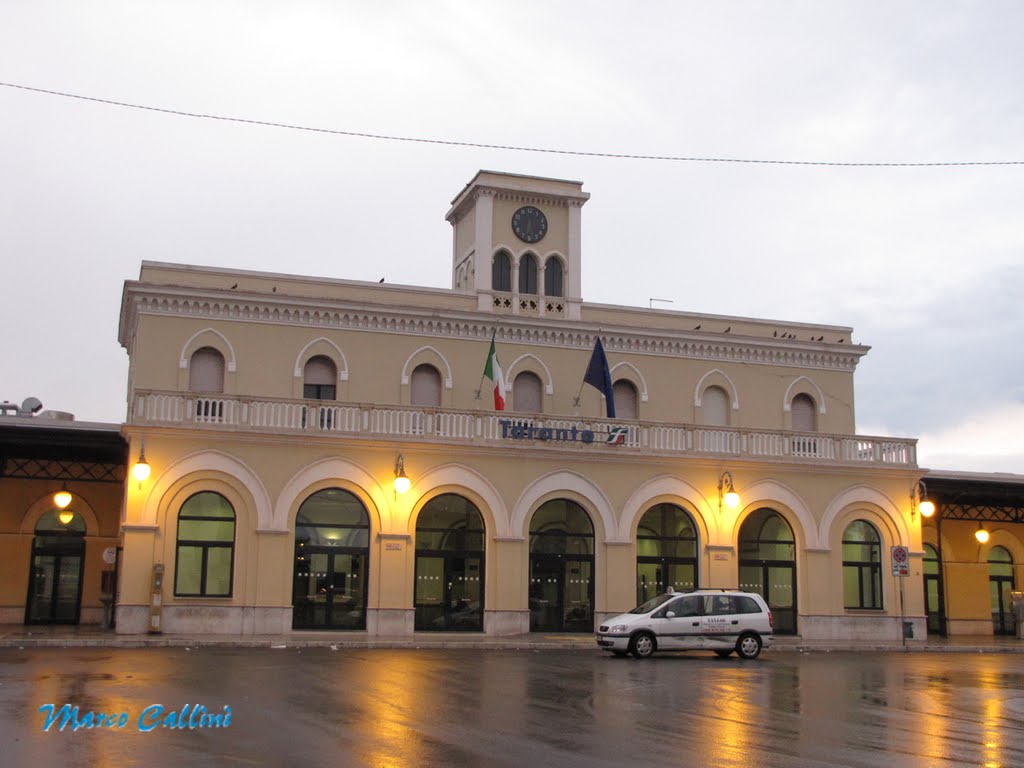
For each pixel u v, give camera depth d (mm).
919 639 36312
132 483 29922
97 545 35406
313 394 36312
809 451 36688
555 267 41062
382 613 31406
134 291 34594
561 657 26312
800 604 35594
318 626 31156
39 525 35188
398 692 17797
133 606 29500
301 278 36719
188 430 30344
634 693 18812
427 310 37406
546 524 33812
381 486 32031
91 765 11328
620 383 39969
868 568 36688
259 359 35656
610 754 12695
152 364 34562
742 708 17234
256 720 14391
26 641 26281
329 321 36656
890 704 18391
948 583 41812
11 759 11531
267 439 31141
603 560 33844
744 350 41281
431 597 32281
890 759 12938
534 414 33906
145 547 29766
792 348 41750
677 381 40406
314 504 31672
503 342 38562
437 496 32750
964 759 13117
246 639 28547
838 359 42500
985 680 23359
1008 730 15758
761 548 35781
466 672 21641
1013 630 42594
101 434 31672
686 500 35031
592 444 34312
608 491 34281
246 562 30609
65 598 35031
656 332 40000
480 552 32906
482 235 39938
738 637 27547
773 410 41375
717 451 35531
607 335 39656
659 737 14039
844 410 42406
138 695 16484
